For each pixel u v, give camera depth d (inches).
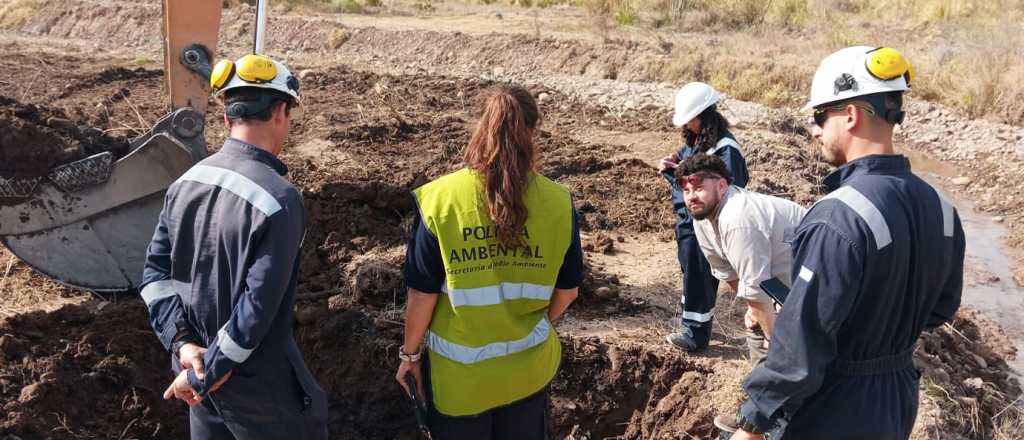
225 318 118.8
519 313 127.2
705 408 181.5
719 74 512.4
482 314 123.6
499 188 117.3
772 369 100.7
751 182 335.0
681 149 188.4
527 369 128.6
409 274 124.8
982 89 458.3
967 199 368.5
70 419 176.9
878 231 97.0
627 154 370.0
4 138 195.6
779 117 444.5
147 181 203.9
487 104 119.3
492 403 128.3
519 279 124.4
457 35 617.9
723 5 652.1
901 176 101.8
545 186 123.8
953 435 178.2
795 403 100.8
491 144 117.6
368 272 217.6
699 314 194.7
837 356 103.9
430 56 613.6
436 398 129.0
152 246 126.8
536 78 547.5
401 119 384.5
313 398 128.6
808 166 374.6
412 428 199.0
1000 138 424.8
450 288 122.3
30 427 168.7
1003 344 243.0
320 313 211.5
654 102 486.3
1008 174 384.2
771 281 133.0
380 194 260.1
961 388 200.5
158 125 204.4
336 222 248.4
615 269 249.4
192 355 119.0
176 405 192.4
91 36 762.8
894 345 104.7
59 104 416.5
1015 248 313.1
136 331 197.8
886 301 99.8
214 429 129.3
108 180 201.8
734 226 142.9
